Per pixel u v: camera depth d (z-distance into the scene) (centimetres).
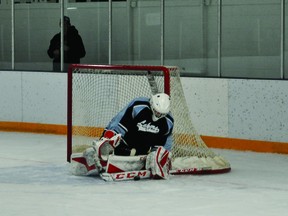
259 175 1480
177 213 1155
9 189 1343
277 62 1855
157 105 1355
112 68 1523
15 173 1499
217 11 1925
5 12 2212
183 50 2000
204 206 1204
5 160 1661
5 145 1892
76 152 1520
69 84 1545
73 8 2141
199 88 1886
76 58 2138
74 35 2134
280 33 1839
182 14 1995
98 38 2122
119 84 1600
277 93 1758
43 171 1520
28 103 2138
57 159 1672
